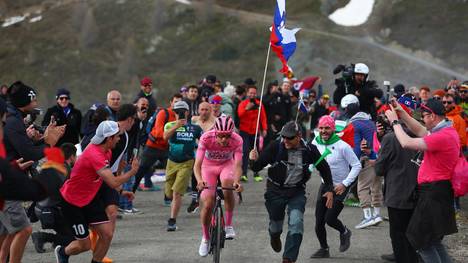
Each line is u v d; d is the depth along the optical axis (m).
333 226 22.16
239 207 32.38
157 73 174.75
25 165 18.03
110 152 18.95
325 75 164.62
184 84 168.00
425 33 179.88
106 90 169.88
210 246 20.67
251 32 187.88
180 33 191.25
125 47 186.12
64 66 179.88
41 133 24.41
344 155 22.27
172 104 35.75
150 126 30.83
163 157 30.81
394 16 190.00
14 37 196.12
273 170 19.89
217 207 20.33
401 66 168.00
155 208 32.41
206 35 188.62
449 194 17.36
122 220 29.36
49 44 190.50
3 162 9.41
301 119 48.88
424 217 17.42
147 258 22.34
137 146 27.92
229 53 179.38
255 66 171.75
